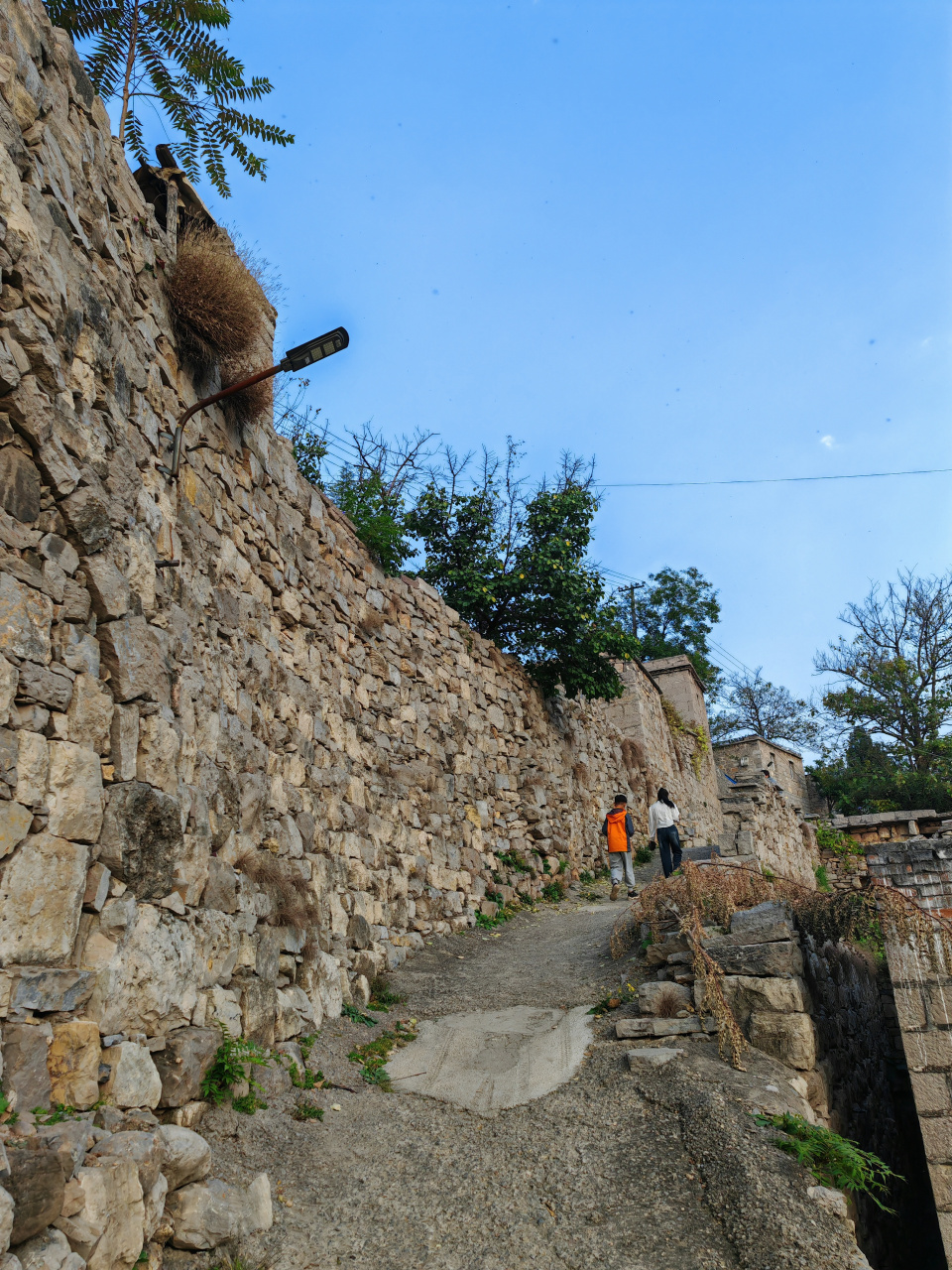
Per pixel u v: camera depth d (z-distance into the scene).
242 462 7.27
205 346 6.40
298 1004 6.11
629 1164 4.73
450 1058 6.31
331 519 9.48
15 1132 2.99
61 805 3.77
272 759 6.88
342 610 9.23
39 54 4.57
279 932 6.07
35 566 3.96
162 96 7.30
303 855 7.05
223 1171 4.19
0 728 3.51
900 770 30.47
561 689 15.71
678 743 22.72
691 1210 4.32
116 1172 3.19
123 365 5.14
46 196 4.40
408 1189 4.54
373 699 9.59
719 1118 4.87
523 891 11.90
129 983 4.02
